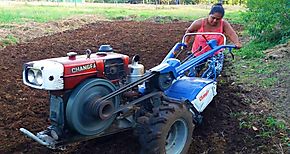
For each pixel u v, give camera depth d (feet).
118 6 126.52
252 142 15.55
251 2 36.52
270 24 32.83
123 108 12.71
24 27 50.11
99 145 14.84
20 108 19.36
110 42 41.86
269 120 17.31
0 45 38.01
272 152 14.78
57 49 37.01
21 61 31.07
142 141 12.66
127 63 13.69
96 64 12.62
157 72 13.44
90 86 12.14
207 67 17.33
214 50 16.34
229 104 19.38
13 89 22.67
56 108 12.16
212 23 18.92
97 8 106.22
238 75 24.88
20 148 14.83
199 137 15.98
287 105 19.13
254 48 33.04
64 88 11.79
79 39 44.24
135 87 14.06
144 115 13.51
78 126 12.03
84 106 12.10
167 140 13.65
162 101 13.56
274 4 33.04
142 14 86.74
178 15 86.89
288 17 32.78
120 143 14.92
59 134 12.17
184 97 14.58
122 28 57.82
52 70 11.57
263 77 23.72
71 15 72.54
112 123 13.17
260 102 19.79
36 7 94.58
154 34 50.01
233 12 100.68
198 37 19.36
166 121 12.69
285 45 30.37
